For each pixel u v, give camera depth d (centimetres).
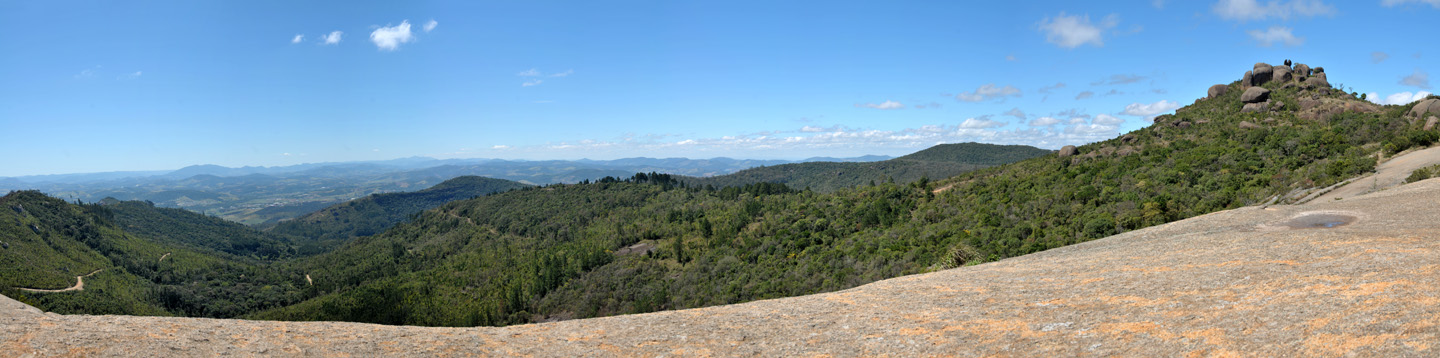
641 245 14238
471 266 16150
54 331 630
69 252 16788
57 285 13750
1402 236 1116
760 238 11362
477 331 836
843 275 7012
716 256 11044
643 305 9500
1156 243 1482
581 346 786
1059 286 992
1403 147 4662
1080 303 838
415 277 16100
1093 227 5009
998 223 7038
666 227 15288
